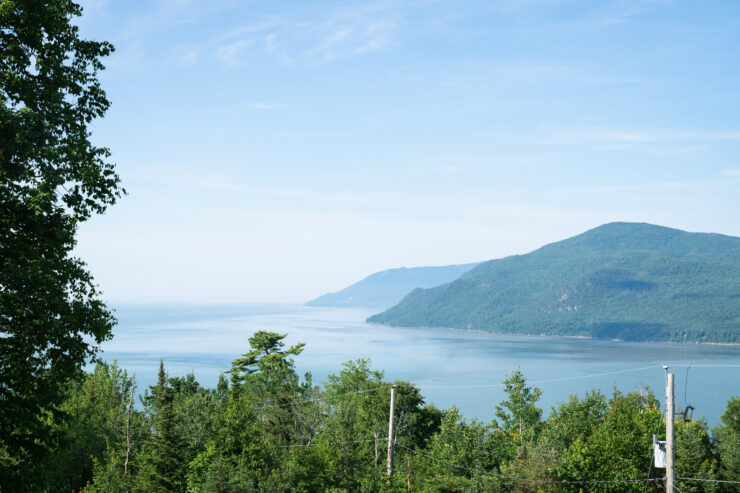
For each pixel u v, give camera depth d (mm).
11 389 18719
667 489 29109
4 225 18906
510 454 57344
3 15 18531
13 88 19266
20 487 18188
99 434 68438
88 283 20578
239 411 51469
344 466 51094
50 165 19094
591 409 68688
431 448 63594
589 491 42781
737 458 55531
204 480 44750
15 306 18391
